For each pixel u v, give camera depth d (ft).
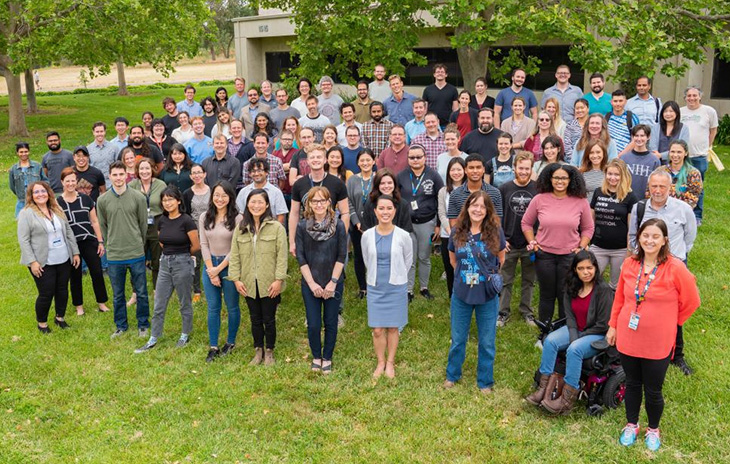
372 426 18.28
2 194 45.65
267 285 21.42
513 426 18.12
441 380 20.74
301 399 19.80
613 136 29.99
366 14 45.42
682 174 23.61
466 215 19.20
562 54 64.80
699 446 16.89
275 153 30.91
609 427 17.80
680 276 16.05
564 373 18.72
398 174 25.98
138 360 22.43
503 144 25.26
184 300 23.44
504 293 24.50
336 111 36.04
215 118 37.78
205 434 18.03
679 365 20.61
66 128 80.28
